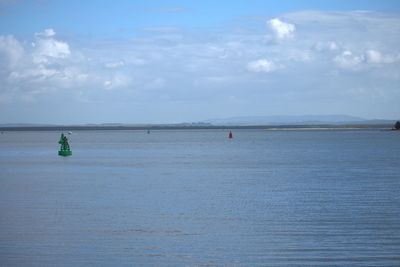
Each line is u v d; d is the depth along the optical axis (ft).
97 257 76.18
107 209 112.88
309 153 326.24
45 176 188.55
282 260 74.64
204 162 257.34
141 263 73.56
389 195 131.03
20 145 497.87
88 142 583.17
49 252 78.59
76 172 204.74
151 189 147.23
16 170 215.51
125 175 190.39
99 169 218.79
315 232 90.12
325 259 74.95
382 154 309.01
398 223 96.78
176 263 73.41
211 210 111.04
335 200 123.65
